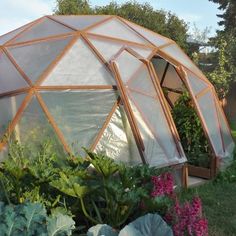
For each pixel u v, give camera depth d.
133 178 3.88
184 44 22.39
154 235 3.10
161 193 3.76
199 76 7.15
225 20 23.30
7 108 5.38
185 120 6.98
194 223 3.15
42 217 3.09
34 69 5.72
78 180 3.69
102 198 4.00
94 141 5.25
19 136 5.16
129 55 6.17
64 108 5.32
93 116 5.39
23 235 2.92
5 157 5.03
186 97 7.34
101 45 6.20
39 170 3.83
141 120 5.60
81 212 3.98
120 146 5.36
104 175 3.77
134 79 5.86
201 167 6.43
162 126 5.86
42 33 6.64
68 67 5.74
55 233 3.03
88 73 5.70
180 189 5.65
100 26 6.74
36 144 5.07
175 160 5.71
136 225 3.15
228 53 14.59
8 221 2.95
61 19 7.10
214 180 6.24
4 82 5.70
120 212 3.81
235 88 16.16
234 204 5.12
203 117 6.63
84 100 5.43
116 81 5.63
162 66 8.15
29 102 5.30
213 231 4.20
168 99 8.24
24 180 3.88
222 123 7.28
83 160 4.30
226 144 7.15
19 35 6.83
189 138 6.93
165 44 7.31
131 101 5.61
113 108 5.48
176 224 3.20
